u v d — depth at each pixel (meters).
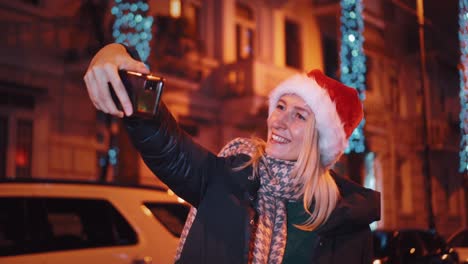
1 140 10.86
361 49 17.34
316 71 2.45
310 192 2.07
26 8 11.32
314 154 2.12
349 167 17.58
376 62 19.53
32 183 4.15
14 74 11.07
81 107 12.15
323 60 18.27
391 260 6.07
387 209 19.61
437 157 21.95
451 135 21.80
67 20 11.78
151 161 1.85
